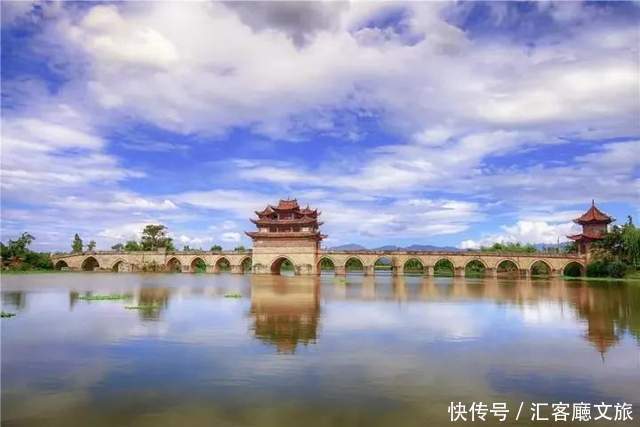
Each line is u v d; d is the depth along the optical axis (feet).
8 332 113.80
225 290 238.07
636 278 374.84
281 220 428.97
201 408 63.36
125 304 172.04
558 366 84.48
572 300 197.36
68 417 60.64
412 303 182.09
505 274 483.92
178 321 131.13
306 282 315.99
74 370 80.18
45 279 334.44
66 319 134.31
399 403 65.46
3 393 68.95
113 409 63.26
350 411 62.49
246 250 467.11
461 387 72.28
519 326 127.13
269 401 65.98
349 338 107.76
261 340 104.78
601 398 68.28
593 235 422.00
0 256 482.28
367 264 422.00
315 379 75.36
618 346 101.35
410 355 91.71
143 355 90.53
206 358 88.22
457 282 334.03
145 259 487.61
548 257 410.72
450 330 119.96
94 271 495.82
